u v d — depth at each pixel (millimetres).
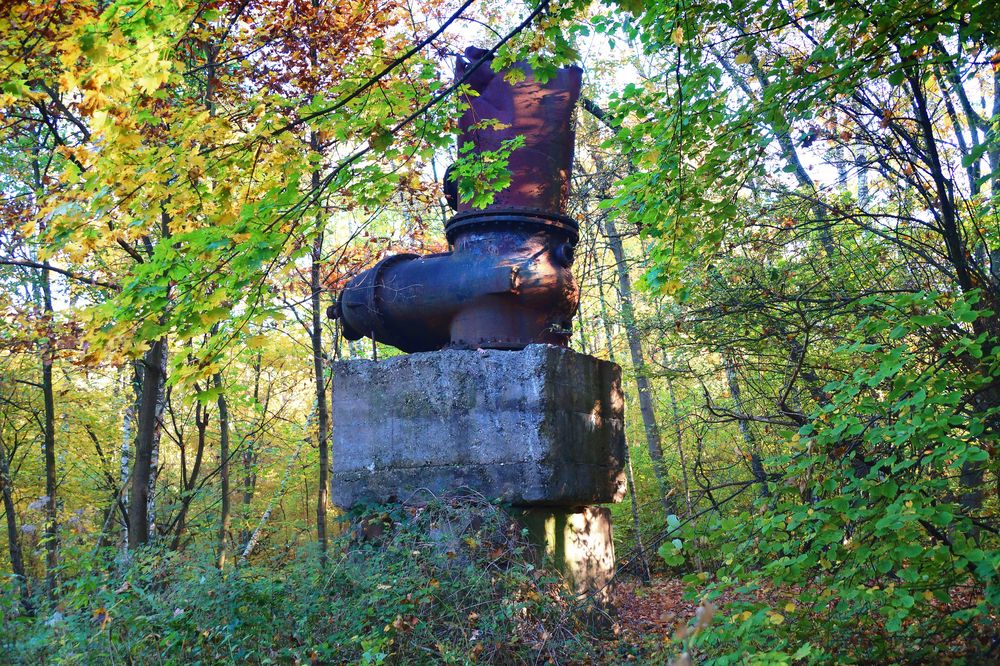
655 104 7125
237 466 16547
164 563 7598
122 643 6172
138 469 9695
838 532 4555
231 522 14508
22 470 19000
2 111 9945
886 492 4613
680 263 7625
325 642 6117
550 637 6465
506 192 8633
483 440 7848
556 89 8945
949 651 5426
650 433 15906
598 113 10859
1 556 18828
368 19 10648
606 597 8492
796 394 9609
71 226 5512
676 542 4941
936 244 8469
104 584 6758
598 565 8602
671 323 10742
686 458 16406
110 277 11305
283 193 5500
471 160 8578
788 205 8805
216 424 19531
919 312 5762
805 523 4859
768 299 8727
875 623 5613
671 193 7062
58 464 18188
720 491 14547
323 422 11805
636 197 7176
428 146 6309
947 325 4941
